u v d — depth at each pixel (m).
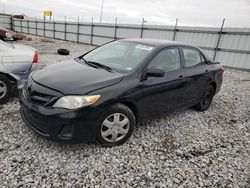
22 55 3.88
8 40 13.38
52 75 2.77
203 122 3.92
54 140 2.42
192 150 2.94
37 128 2.53
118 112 2.68
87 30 21.33
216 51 12.01
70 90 2.39
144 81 2.89
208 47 12.30
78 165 2.38
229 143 3.25
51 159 2.43
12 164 2.28
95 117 2.46
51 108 2.35
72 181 2.14
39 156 2.46
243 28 10.71
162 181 2.27
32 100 2.53
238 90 6.77
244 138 3.47
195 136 3.35
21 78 3.89
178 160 2.67
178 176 2.37
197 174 2.44
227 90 6.63
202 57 4.16
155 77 3.04
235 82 8.10
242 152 3.02
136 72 2.87
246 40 10.73
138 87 2.81
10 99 4.04
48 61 8.79
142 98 2.90
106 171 2.33
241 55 11.05
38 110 2.39
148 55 3.08
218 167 2.61
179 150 2.89
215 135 3.46
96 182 2.16
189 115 4.18
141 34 16.11
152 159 2.63
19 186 2.00
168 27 14.12
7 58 3.71
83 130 2.42
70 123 2.33
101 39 19.97
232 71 10.98
